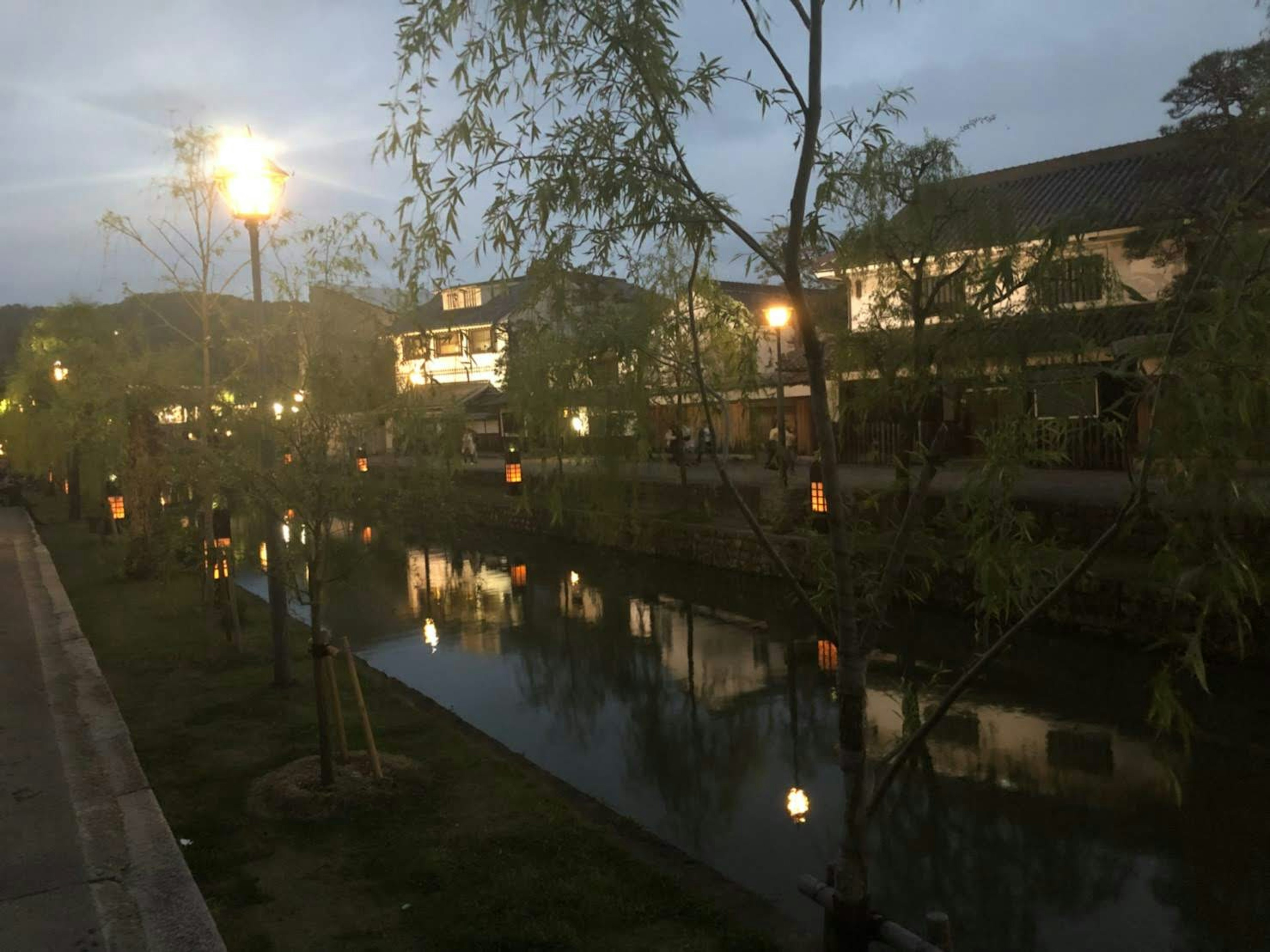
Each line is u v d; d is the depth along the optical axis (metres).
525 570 20.00
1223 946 5.43
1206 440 2.59
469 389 37.12
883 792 3.73
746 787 8.16
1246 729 8.77
